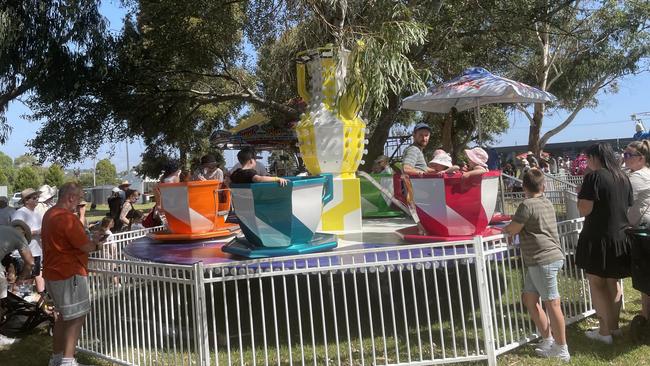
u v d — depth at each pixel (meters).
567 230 5.30
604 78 26.11
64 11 12.64
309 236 5.03
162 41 16.16
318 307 5.82
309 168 6.86
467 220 5.02
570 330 5.11
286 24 10.50
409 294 5.87
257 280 5.88
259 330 5.56
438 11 13.52
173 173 8.24
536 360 4.36
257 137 20.03
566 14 17.73
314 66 6.88
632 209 5.21
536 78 26.52
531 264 4.41
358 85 6.40
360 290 5.82
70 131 17.36
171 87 18.30
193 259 5.19
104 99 16.92
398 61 6.52
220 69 18.77
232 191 4.95
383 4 9.56
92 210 36.59
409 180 5.48
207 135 27.22
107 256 6.96
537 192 4.49
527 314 5.37
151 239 6.87
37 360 5.39
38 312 6.24
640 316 4.71
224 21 15.71
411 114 26.94
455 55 14.05
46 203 9.11
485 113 25.33
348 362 4.50
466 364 4.29
